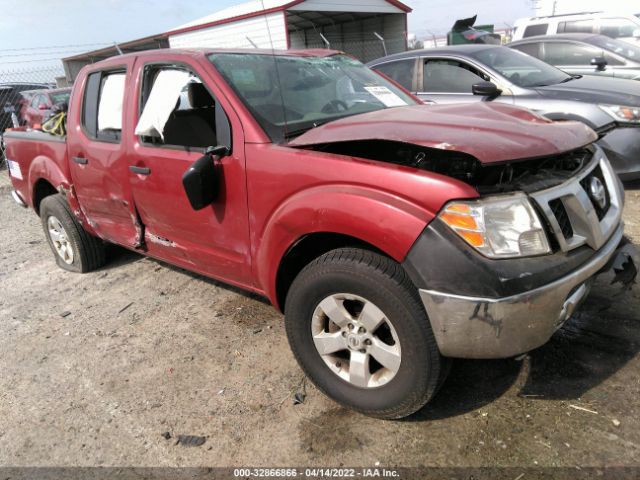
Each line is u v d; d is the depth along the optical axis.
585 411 2.36
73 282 4.46
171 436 2.48
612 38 8.46
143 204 3.35
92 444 2.48
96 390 2.89
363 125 2.46
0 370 3.19
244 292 3.90
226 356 3.09
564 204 2.21
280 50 3.52
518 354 2.09
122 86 3.43
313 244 2.56
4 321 3.85
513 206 2.02
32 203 4.78
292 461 2.27
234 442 2.41
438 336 2.07
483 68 5.80
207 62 2.93
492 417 2.38
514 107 2.82
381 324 2.27
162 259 3.57
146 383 2.91
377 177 2.14
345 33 20.03
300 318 2.49
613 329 2.94
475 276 1.94
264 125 2.69
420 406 2.28
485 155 2.03
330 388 2.51
